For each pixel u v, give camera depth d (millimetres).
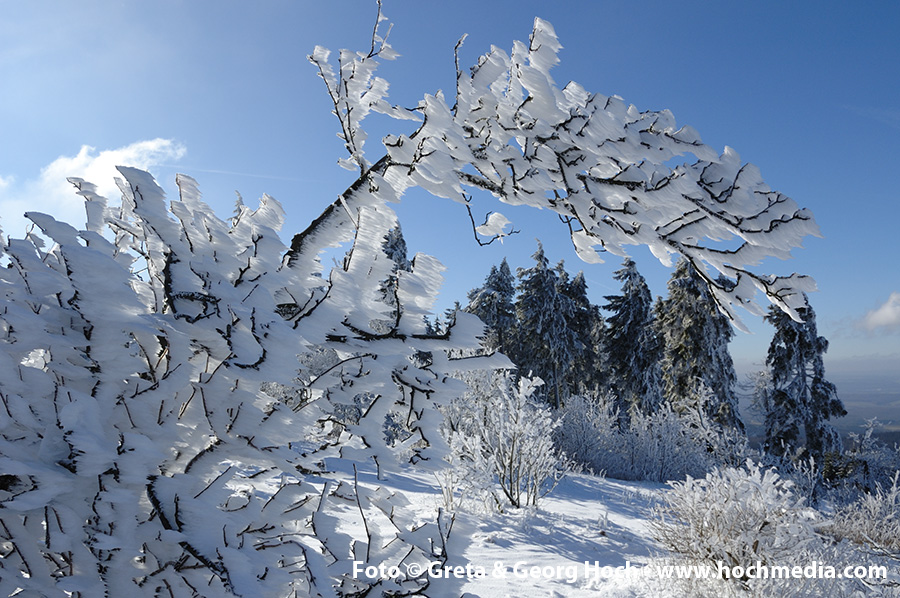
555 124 1651
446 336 1623
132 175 1514
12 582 1418
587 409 16938
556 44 1641
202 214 1601
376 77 2025
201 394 1523
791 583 4594
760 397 22547
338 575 1661
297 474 1664
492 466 7996
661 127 1646
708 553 4969
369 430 1637
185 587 1475
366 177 1741
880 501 7477
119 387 1463
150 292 1794
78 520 1414
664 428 15711
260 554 1570
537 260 29359
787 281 1645
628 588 5086
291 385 1480
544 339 28641
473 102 1793
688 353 22078
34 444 1388
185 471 1471
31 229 1800
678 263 22516
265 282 1617
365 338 1619
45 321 1472
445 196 1730
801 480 11664
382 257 1609
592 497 10289
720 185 1572
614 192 1697
